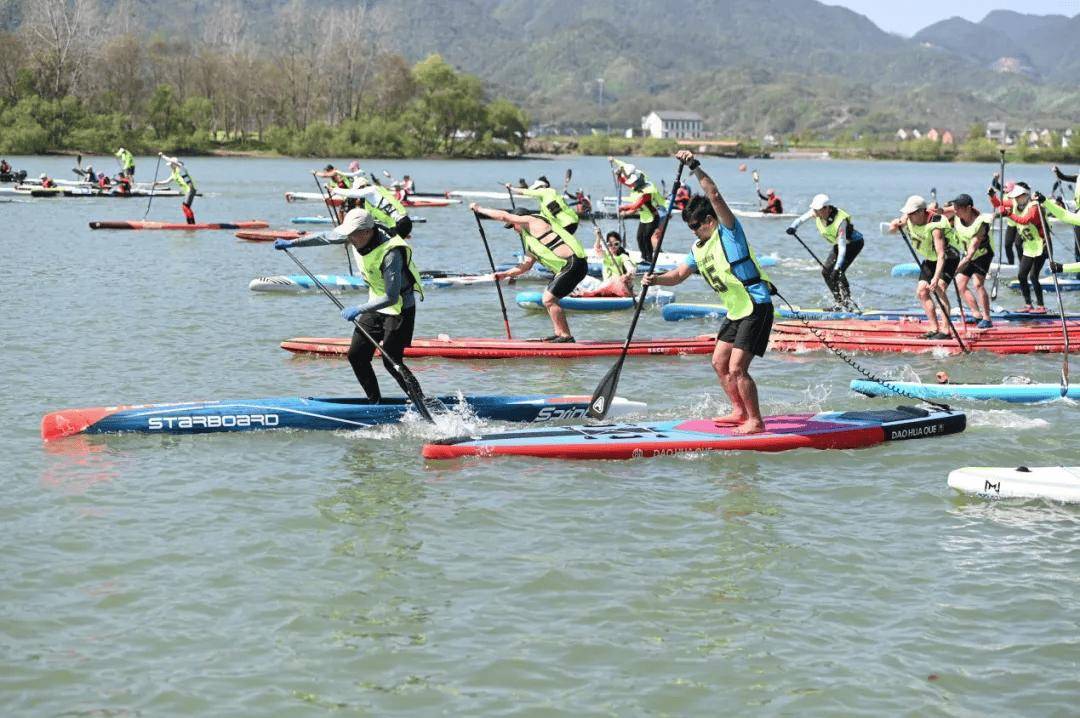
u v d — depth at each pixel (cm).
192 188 3881
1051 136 19925
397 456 1152
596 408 1277
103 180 5478
